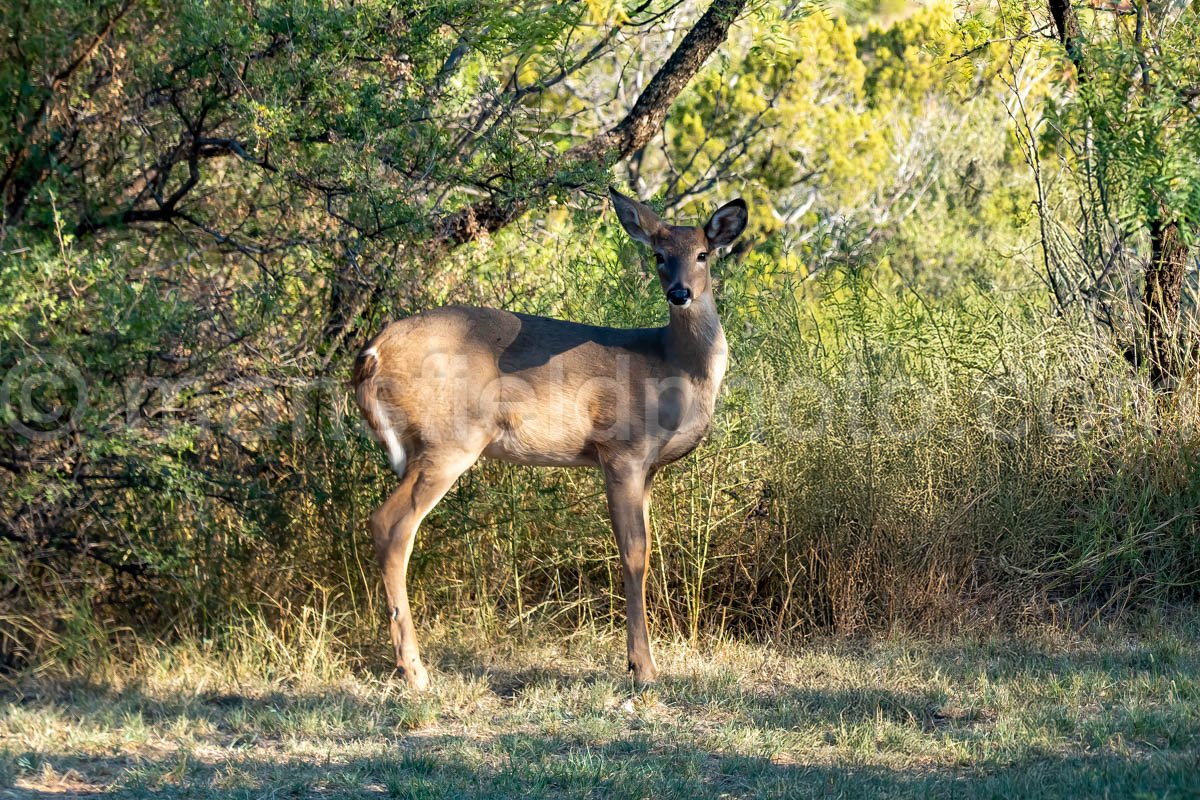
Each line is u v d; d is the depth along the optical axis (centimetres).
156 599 1123
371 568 1165
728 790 810
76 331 950
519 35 1244
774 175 2412
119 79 1107
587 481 1237
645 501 1078
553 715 968
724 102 2358
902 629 1205
